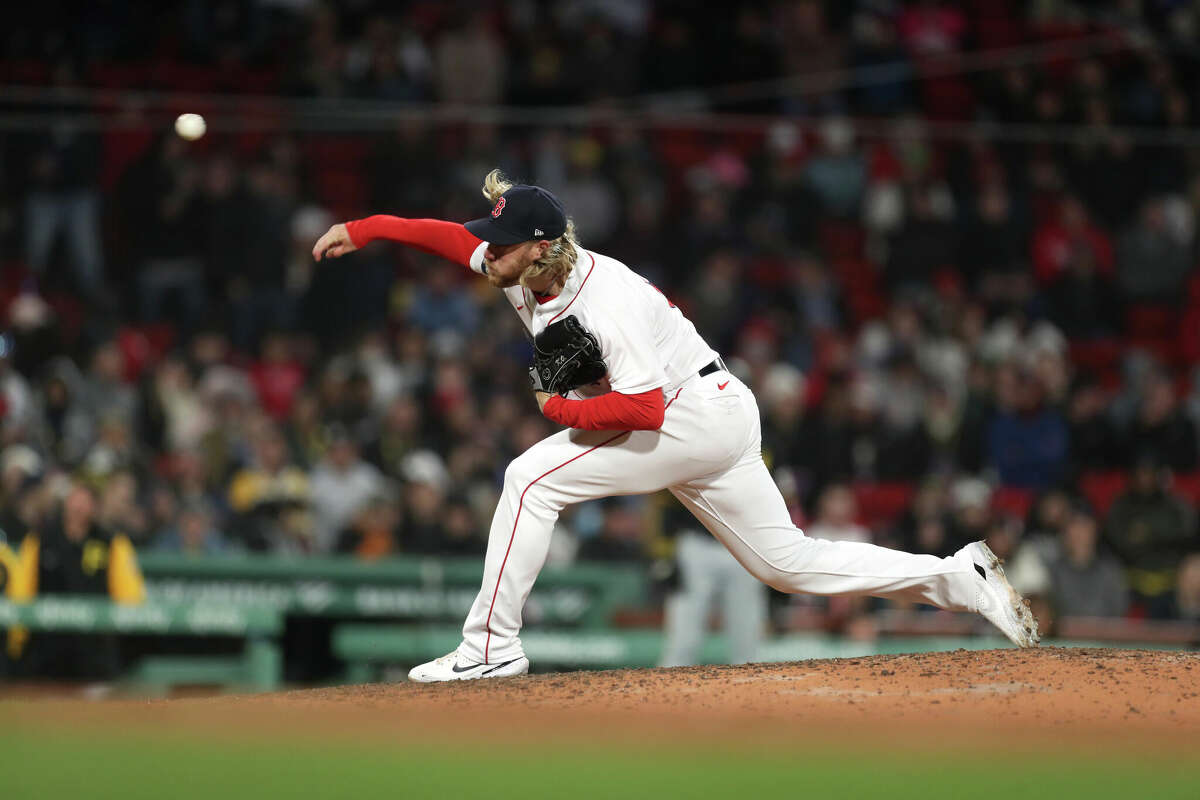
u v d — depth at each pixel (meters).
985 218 54.28
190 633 32.34
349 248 18.72
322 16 55.59
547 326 16.70
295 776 12.55
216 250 48.88
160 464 42.22
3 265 49.94
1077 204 57.03
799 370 49.06
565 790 12.01
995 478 46.28
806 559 18.12
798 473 43.50
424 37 58.12
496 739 14.27
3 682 32.16
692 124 53.78
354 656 33.16
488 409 43.19
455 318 48.44
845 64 58.75
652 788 12.08
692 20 60.00
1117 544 40.97
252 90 56.34
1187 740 14.27
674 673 17.42
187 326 48.53
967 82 59.78
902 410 45.91
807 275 52.66
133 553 32.94
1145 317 55.34
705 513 18.05
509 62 56.19
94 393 42.34
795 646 33.56
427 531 37.00
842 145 56.12
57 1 55.66
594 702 16.09
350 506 38.84
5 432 38.56
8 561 32.44
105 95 55.00
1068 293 54.16
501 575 17.61
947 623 34.44
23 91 52.94
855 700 15.99
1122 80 60.94
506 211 16.39
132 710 16.52
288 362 47.25
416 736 14.45
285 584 34.09
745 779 12.44
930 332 49.84
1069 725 14.93
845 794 11.87
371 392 42.38
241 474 38.69
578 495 17.53
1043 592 34.38
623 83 56.09
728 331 49.44
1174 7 62.62
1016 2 63.00
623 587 35.34
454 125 54.19
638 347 16.47
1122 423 48.16
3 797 11.80
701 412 17.19
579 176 52.69
